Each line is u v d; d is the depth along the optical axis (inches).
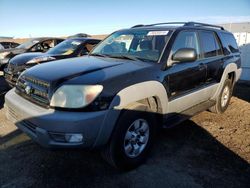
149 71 122.6
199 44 166.1
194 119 195.6
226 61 195.5
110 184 111.4
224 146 151.2
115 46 161.0
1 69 372.2
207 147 149.1
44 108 106.5
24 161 127.3
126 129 114.2
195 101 164.4
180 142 154.3
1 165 123.1
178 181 115.3
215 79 183.2
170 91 134.3
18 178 113.6
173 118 145.9
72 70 116.2
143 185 111.6
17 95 127.2
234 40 224.2
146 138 127.9
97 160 130.3
